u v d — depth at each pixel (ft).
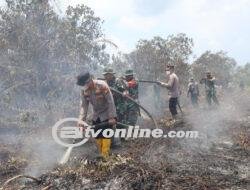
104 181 18.26
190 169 20.49
